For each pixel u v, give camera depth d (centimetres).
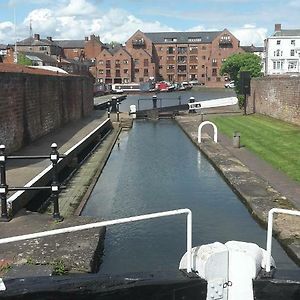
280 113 3005
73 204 1167
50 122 2295
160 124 3628
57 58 9569
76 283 315
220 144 2156
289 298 318
